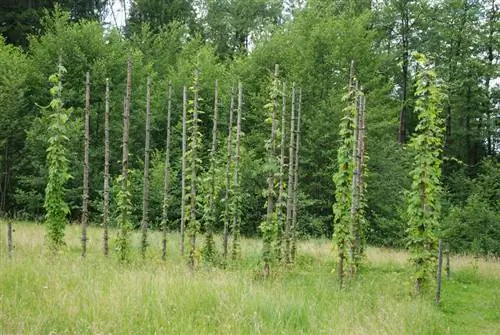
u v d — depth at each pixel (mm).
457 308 10672
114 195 23422
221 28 41156
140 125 26516
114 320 6590
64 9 31875
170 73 27703
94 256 12586
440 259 10711
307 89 25828
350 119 12461
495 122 32469
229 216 15430
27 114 25328
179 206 24188
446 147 33875
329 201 25125
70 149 23984
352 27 27344
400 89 35688
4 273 8547
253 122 27312
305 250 16781
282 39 28938
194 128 13367
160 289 8148
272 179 12125
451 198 28812
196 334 6473
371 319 7922
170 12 38219
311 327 7336
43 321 6258
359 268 13609
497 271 14820
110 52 26562
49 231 12766
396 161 26391
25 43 29953
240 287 8781
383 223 24312
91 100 25781
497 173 27359
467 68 31609
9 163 25297
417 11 31594
